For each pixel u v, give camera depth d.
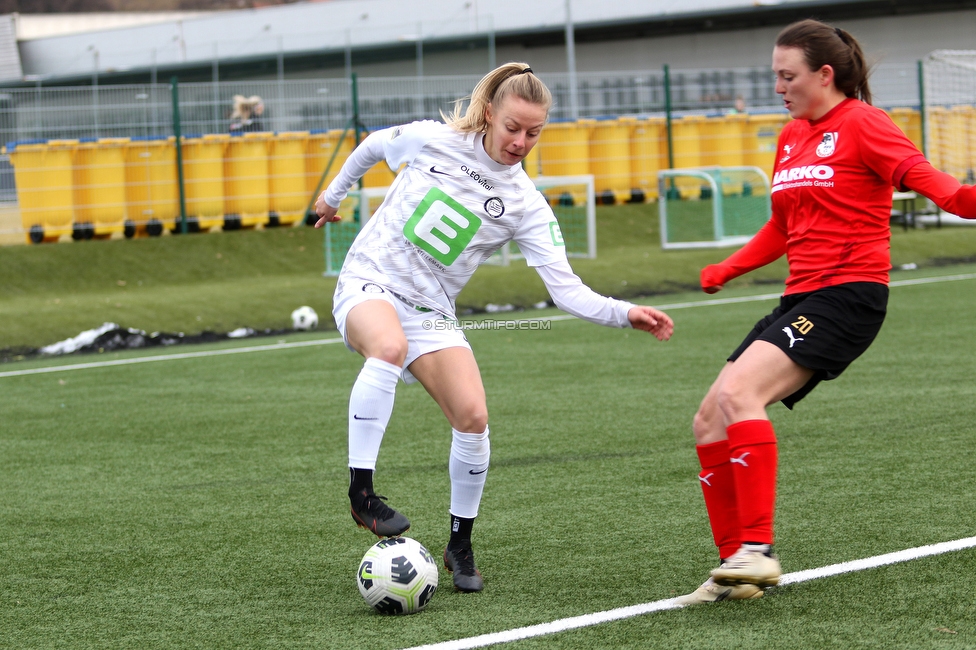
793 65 8.01
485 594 8.41
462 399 8.46
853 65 7.98
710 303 29.00
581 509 10.87
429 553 8.86
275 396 18.28
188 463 13.62
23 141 33.88
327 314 28.53
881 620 7.47
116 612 8.22
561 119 44.41
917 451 12.77
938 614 7.55
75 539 10.34
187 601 8.44
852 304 7.89
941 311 25.30
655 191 45.16
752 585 7.72
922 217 44.75
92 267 32.81
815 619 7.54
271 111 39.97
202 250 35.03
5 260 32.38
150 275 32.97
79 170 34.72
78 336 25.45
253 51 74.19
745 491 7.78
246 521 10.85
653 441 13.88
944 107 47.69
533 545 9.73
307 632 7.63
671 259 35.09
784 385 7.92
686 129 45.22
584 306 8.70
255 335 26.67
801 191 8.09
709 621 7.58
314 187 38.62
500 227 8.65
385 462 13.31
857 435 13.74
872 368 18.45
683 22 68.31
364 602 8.30
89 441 15.19
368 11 72.56
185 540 10.22
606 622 7.63
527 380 18.80
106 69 75.12
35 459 14.13
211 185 36.72
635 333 24.14
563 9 68.50
